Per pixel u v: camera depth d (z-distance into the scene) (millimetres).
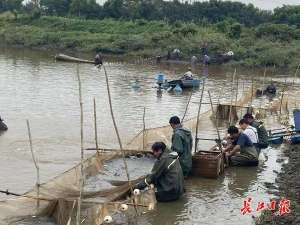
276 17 69812
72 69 38250
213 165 12164
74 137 16203
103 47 59688
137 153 13766
